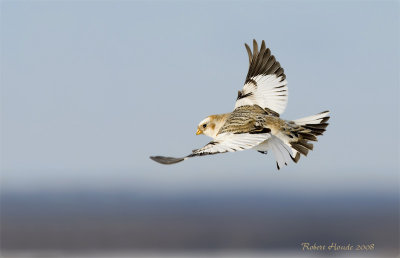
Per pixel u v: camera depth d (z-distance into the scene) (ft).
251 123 23.50
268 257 64.69
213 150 21.34
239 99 26.30
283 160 23.22
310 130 23.49
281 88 25.82
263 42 26.61
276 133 23.52
